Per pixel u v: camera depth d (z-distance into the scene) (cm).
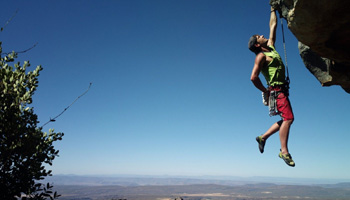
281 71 426
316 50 423
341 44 397
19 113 645
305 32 378
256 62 430
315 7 332
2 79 654
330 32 371
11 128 604
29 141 613
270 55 430
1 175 573
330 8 326
